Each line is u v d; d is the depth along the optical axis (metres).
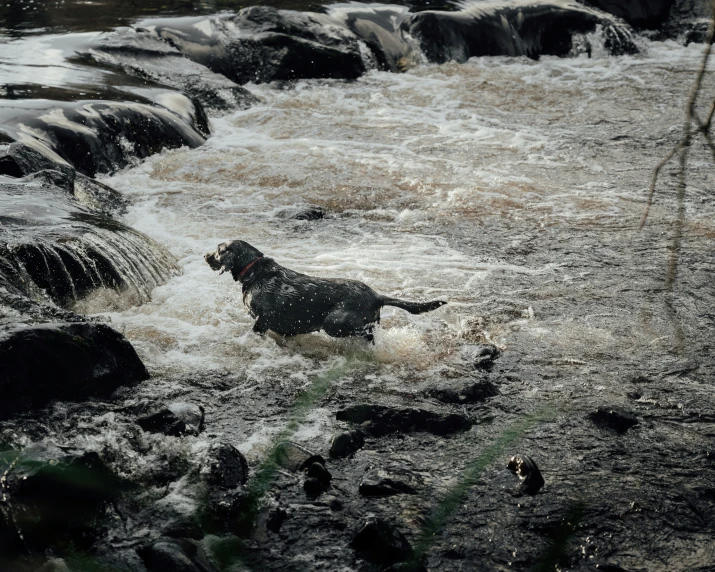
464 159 34.78
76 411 16.30
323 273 23.86
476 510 13.85
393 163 34.19
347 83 45.44
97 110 33.47
